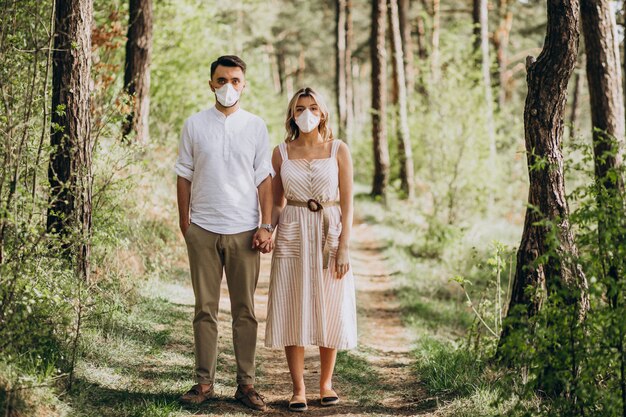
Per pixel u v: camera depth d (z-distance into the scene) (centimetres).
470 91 1382
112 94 840
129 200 761
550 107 488
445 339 735
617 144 403
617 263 370
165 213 910
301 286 450
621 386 364
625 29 1186
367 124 2503
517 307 390
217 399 464
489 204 1468
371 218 1762
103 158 652
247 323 459
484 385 481
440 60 1486
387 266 1182
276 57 4719
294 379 465
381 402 494
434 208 1327
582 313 439
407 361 630
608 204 379
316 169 453
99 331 540
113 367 499
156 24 1229
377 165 2027
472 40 1484
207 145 446
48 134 529
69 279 489
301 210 457
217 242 446
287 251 457
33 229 432
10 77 462
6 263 412
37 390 396
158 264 817
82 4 527
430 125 1375
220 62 445
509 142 1573
